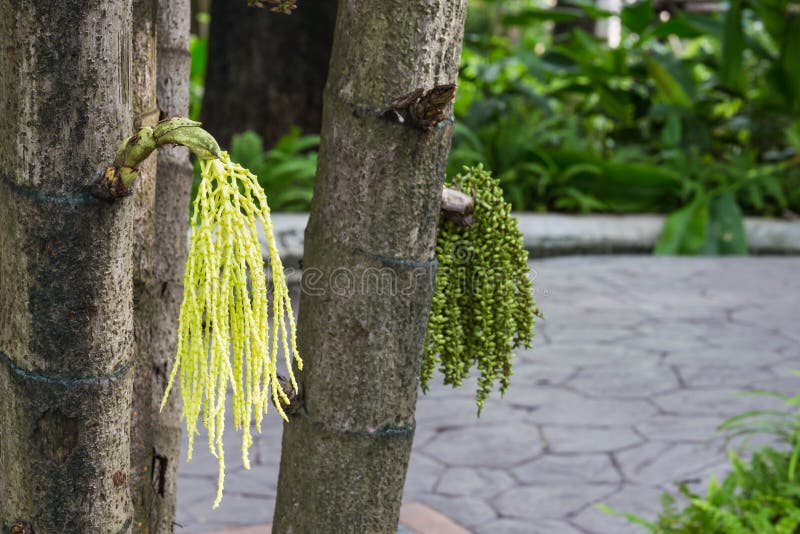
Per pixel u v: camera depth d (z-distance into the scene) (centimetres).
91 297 114
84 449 119
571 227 872
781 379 546
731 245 891
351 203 136
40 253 112
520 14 1066
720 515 319
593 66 1030
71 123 108
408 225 137
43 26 106
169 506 205
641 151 1036
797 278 792
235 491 407
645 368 565
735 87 1050
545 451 452
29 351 115
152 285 165
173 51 186
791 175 992
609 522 385
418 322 143
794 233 912
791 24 973
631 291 741
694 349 600
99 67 108
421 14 129
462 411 498
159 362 200
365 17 130
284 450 150
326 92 138
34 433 117
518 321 180
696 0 1177
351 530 146
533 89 1060
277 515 152
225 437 462
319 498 145
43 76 107
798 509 324
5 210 113
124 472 124
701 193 923
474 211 168
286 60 837
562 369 563
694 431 473
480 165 171
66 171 109
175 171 196
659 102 1079
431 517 382
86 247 112
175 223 199
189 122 104
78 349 115
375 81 131
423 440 463
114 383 118
